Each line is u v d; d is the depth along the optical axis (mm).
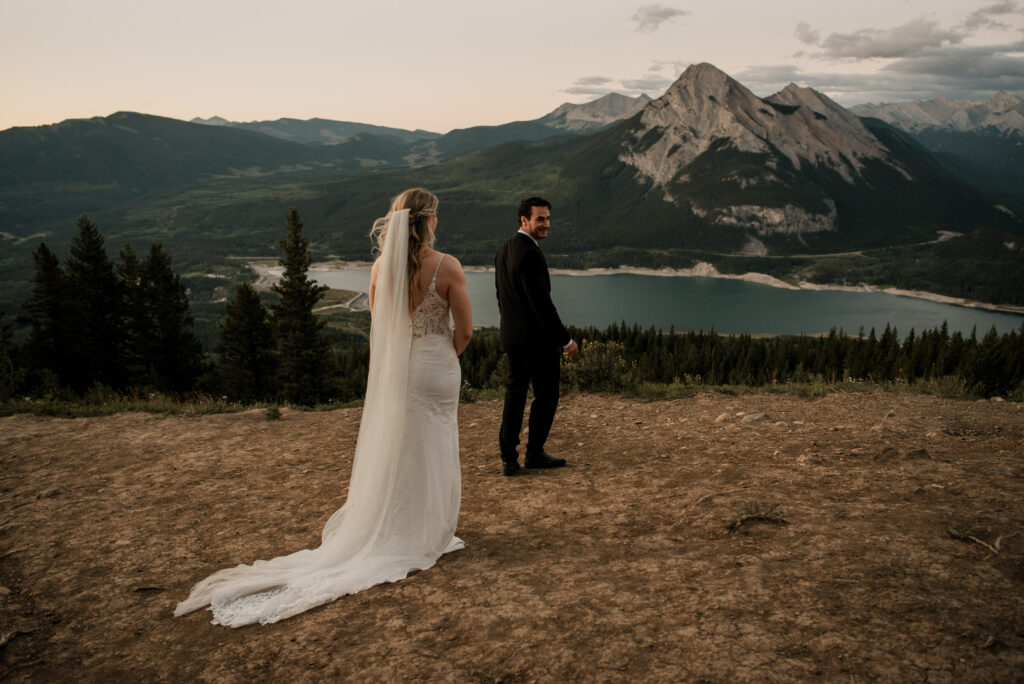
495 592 2984
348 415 8148
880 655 2135
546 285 4625
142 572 3727
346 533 3574
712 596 2656
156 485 5418
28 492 5332
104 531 4395
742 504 3764
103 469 5930
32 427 7652
